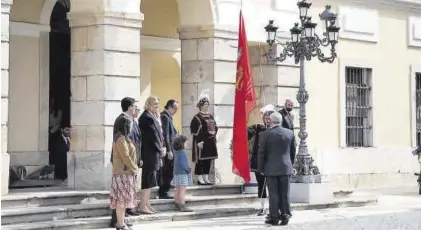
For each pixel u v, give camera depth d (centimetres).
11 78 1981
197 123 1834
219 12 1964
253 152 1706
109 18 1706
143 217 1530
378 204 1945
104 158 1695
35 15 2031
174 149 1631
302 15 1819
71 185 1727
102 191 1642
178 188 1627
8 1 1541
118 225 1410
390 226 1533
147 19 2261
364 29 2375
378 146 2411
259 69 2138
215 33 1948
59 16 2103
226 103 1969
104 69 1702
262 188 1692
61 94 2100
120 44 1727
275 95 2122
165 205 1633
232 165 1862
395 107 2475
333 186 2153
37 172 1991
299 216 1686
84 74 1723
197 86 1969
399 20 2502
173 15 2319
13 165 1966
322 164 2234
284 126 1781
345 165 2303
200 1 1952
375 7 2422
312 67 2220
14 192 1614
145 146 1552
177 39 2341
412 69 2528
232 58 1986
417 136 2544
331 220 1619
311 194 1831
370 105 2400
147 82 2294
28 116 2012
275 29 1877
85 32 1725
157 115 1580
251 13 2052
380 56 2433
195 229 1459
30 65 2022
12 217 1403
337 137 2291
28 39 2020
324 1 2266
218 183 1930
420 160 2338
